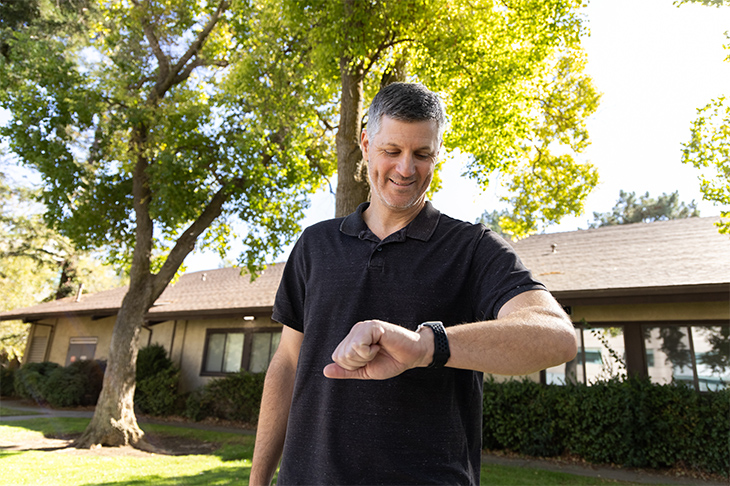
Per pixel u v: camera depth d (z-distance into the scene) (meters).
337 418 0.96
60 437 7.98
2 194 9.23
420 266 1.02
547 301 0.80
